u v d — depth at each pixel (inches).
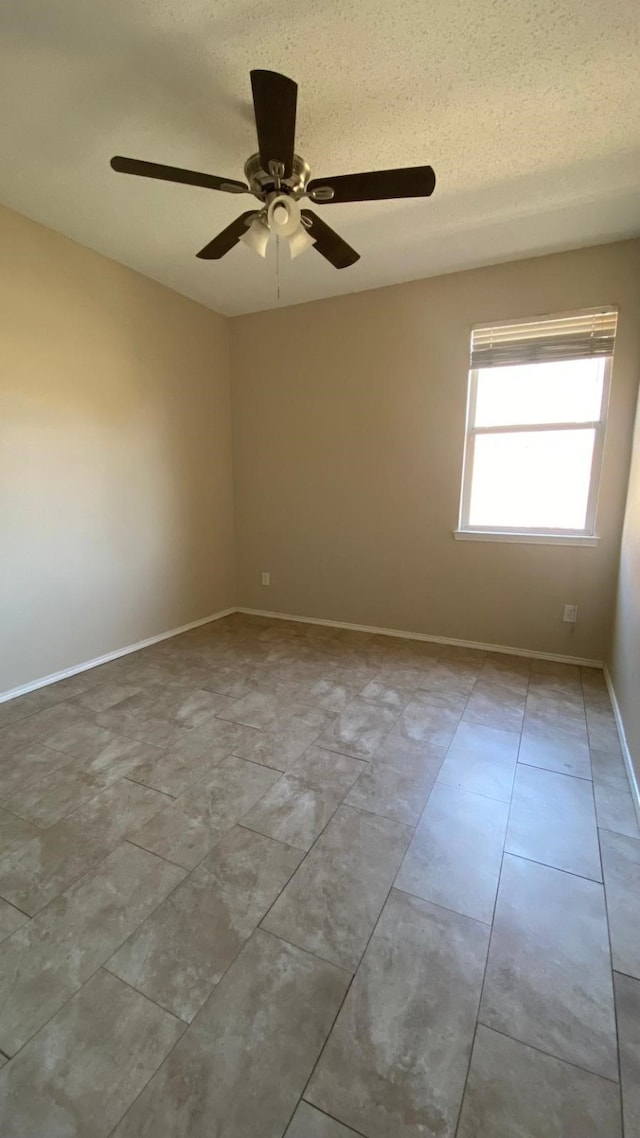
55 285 108.8
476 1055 41.8
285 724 97.7
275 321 154.6
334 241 80.7
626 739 87.7
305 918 54.9
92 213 99.6
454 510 138.6
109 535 129.0
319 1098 38.7
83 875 60.4
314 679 119.6
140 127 74.4
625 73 64.0
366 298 139.3
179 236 109.3
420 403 137.6
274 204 66.0
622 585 108.4
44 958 49.9
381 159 82.3
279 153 59.1
